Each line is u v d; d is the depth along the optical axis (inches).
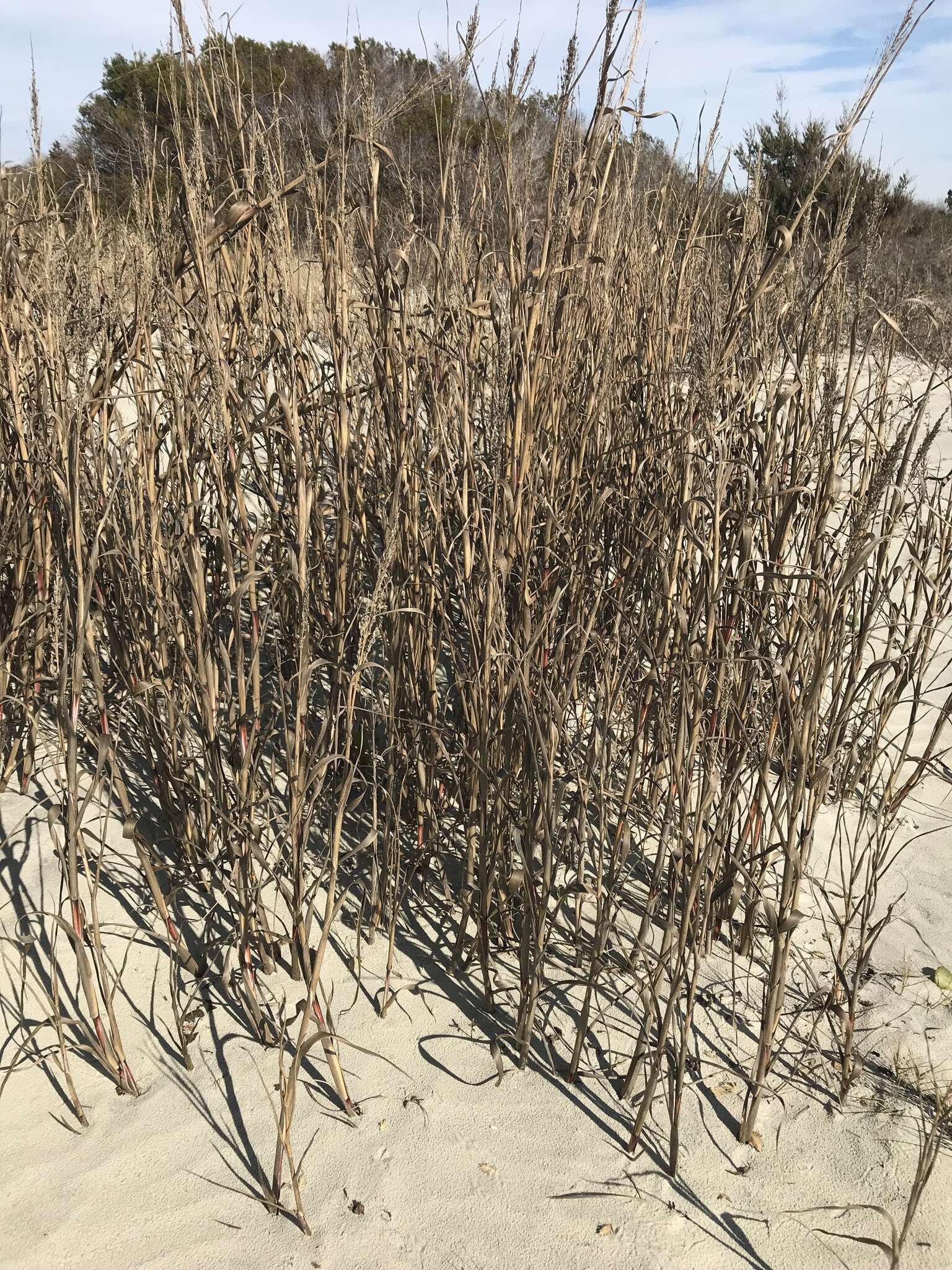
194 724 100.8
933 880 105.7
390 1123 73.9
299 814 75.1
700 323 112.3
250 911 82.4
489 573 77.7
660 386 101.7
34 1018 79.9
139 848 79.4
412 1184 69.2
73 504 66.6
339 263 87.4
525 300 84.4
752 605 82.5
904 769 127.2
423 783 92.5
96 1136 71.2
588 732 101.8
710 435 78.0
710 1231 67.1
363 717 104.7
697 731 75.5
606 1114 75.9
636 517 99.7
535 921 76.2
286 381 90.0
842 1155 73.1
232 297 94.5
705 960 91.9
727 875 75.4
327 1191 68.3
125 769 105.8
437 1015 84.2
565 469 102.4
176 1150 70.7
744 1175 71.5
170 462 91.0
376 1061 79.1
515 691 79.5
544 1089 77.7
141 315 87.7
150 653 89.7
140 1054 78.2
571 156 89.2
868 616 91.4
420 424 95.1
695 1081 79.0
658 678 77.8
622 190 115.2
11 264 99.4
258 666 81.0
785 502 88.2
